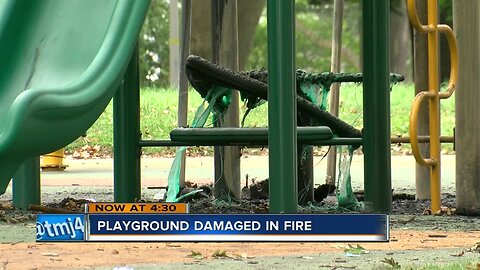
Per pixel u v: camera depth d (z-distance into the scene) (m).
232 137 13.77
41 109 10.39
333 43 17.52
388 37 14.10
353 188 19.78
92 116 11.38
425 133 16.61
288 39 12.18
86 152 30.81
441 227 12.36
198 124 14.55
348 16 94.06
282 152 12.22
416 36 16.53
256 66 83.31
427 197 16.70
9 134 10.25
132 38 11.90
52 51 12.87
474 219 13.39
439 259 9.45
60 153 25.30
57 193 18.61
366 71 14.14
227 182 15.50
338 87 17.50
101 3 13.18
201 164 25.62
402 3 65.31
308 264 9.12
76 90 10.89
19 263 9.17
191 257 9.58
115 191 15.00
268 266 9.01
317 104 14.73
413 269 8.59
